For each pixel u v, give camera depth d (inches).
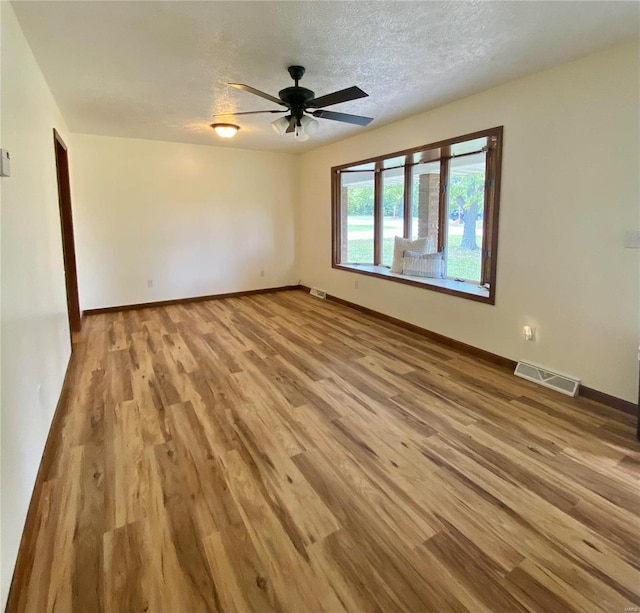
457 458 88.7
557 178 118.0
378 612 54.6
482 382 128.2
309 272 267.9
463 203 177.9
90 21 87.8
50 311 107.1
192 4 81.4
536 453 90.4
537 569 61.0
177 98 141.9
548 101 117.8
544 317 126.0
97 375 132.5
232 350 157.1
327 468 85.2
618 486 79.4
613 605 55.5
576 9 83.7
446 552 64.1
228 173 242.4
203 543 65.6
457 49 102.8
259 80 124.3
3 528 55.0
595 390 114.8
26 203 86.6
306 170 257.1
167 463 86.6
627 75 99.8
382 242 226.1
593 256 111.7
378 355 152.3
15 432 65.1
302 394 119.6
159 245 227.8
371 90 134.4
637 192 101.0
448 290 161.3
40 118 110.5
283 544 65.6
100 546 64.7
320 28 91.7
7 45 77.0
